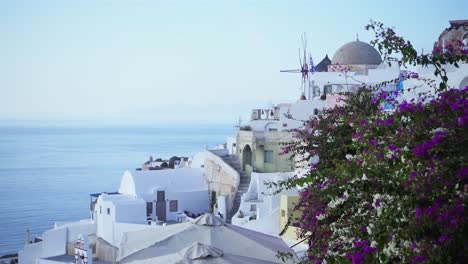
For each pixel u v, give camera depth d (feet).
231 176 168.14
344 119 53.36
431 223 31.96
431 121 36.52
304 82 180.96
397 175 35.42
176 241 72.13
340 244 40.14
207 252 65.92
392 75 149.59
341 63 176.76
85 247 137.28
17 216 266.77
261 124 180.55
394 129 38.63
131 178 168.96
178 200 169.48
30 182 391.65
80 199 316.81
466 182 32.96
